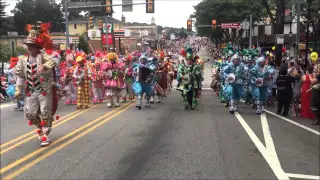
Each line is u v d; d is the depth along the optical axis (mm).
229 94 12062
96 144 7480
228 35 59406
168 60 21906
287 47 38219
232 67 11945
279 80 11656
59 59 7492
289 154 6832
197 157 6535
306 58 15711
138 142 7664
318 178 5504
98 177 5469
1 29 65875
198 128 9234
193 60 13125
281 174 5652
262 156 6645
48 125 7535
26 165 6086
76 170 5801
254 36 49031
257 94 11859
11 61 7566
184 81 12820
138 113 11852
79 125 9586
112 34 47438
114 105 13578
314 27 18359
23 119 10938
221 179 5398
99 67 13867
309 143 7723
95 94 14414
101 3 29719
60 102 14914
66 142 7648
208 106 13906
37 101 7398
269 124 9906
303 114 11328
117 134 8461
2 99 15914
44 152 6879
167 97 17391
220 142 7680
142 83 12914
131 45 65500
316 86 9867
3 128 9391
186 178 5430
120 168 5898
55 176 5523
